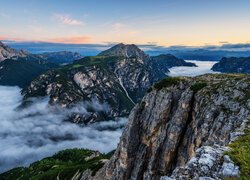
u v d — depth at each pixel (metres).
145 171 93.81
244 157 21.81
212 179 19.80
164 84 101.94
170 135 87.06
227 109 67.19
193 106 83.88
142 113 105.25
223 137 60.66
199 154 23.75
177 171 22.02
